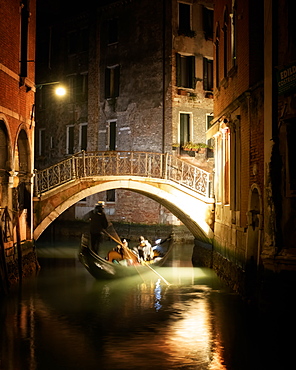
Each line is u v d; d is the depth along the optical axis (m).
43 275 15.46
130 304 11.80
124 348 8.51
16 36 13.45
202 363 7.79
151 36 23.53
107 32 25.52
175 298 12.46
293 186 9.08
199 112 23.62
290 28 9.28
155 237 23.19
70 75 27.33
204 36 23.94
